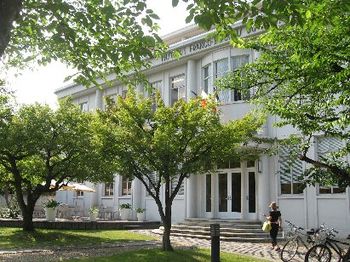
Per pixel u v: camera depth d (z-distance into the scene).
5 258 13.14
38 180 20.62
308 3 6.12
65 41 7.79
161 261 12.46
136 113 14.36
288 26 6.90
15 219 24.66
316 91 8.13
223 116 22.91
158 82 29.70
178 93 28.20
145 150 14.09
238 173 23.75
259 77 8.76
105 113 14.91
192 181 25.52
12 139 17.39
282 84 8.77
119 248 15.72
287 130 21.05
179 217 26.38
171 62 27.64
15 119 18.00
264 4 5.63
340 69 7.27
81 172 18.73
